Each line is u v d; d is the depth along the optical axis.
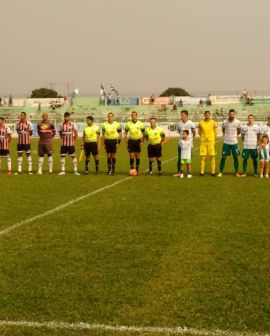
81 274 6.24
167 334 4.58
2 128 17.81
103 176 17.11
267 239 7.88
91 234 8.31
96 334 4.61
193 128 16.53
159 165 17.48
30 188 13.98
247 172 18.25
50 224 9.12
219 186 14.20
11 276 6.19
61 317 4.97
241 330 4.64
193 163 22.22
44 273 6.29
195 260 6.79
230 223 9.08
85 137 17.64
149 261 6.75
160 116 53.47
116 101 62.56
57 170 19.55
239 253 7.10
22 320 4.91
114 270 6.39
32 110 60.28
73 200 11.77
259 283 5.86
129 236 8.14
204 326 4.73
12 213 10.16
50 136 18.20
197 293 5.57
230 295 5.50
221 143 36.91
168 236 8.12
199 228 8.69
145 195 12.53
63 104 63.28
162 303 5.29
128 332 4.63
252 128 16.89
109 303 5.31
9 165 18.05
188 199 11.84
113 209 10.57
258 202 11.36
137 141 17.31
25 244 7.71
